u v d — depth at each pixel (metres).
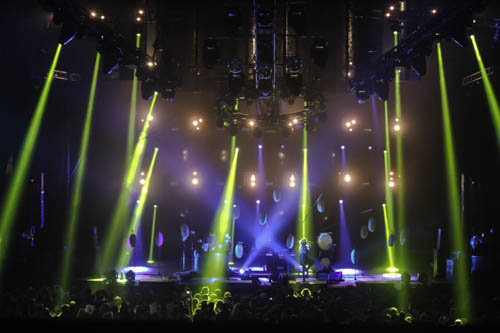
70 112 23.08
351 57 19.33
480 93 21.28
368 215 25.83
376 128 25.28
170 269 22.16
